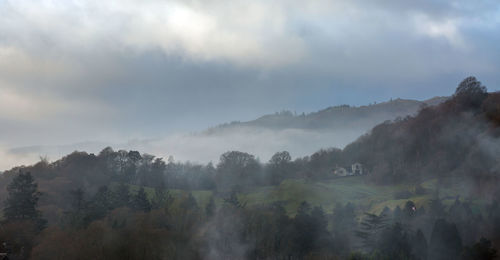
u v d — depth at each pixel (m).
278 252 102.50
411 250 87.38
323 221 109.25
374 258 85.00
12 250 110.31
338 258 93.81
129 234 107.50
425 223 103.88
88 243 103.19
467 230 97.44
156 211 129.75
